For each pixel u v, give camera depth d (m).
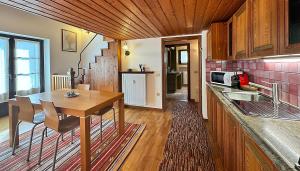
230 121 1.69
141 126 3.71
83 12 2.64
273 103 1.75
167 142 2.93
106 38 5.27
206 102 4.10
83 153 2.04
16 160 2.34
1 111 4.23
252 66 2.65
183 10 2.58
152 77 5.04
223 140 2.07
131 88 5.17
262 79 2.28
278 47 1.21
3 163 2.27
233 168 1.59
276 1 1.23
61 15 2.78
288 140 0.93
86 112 2.05
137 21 3.16
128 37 4.86
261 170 0.91
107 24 3.36
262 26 1.47
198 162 2.32
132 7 2.45
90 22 3.21
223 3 2.30
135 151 2.64
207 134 3.24
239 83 2.84
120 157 2.46
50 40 5.17
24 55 4.71
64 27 5.64
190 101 6.18
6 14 3.98
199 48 4.36
